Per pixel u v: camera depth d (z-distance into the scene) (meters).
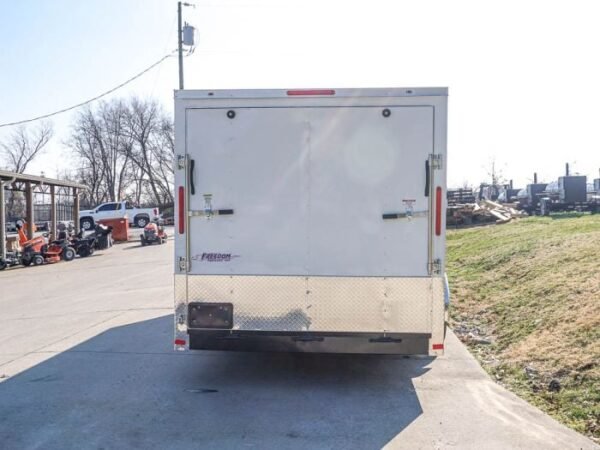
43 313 10.61
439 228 5.32
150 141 75.00
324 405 5.23
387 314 5.37
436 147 5.32
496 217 26.23
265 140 5.45
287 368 6.50
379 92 5.34
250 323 5.46
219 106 5.47
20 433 4.59
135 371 6.41
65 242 23.03
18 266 21.03
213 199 5.48
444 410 5.06
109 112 74.38
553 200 26.86
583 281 8.60
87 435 4.54
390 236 5.36
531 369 6.02
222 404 5.27
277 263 5.45
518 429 4.57
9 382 6.03
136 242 32.91
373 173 5.37
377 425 4.72
